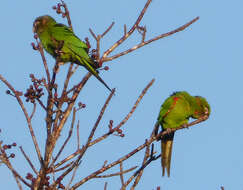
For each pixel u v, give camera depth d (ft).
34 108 30.66
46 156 28.50
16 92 30.73
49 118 30.01
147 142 32.01
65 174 28.58
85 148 28.43
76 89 33.94
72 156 30.83
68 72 30.91
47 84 31.01
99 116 28.58
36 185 28.60
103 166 30.63
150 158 31.78
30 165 29.63
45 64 31.68
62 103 30.25
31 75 31.17
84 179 29.01
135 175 30.76
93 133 28.53
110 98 28.58
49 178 28.55
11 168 28.96
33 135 29.63
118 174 30.19
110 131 31.86
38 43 32.58
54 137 29.22
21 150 29.78
